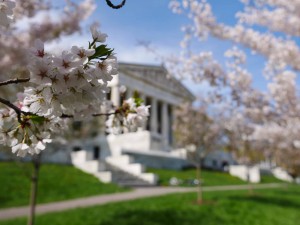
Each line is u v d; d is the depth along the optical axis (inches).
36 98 62.2
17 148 74.3
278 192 945.5
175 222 442.3
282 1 371.6
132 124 100.1
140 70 2110.0
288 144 898.7
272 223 476.1
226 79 424.5
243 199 671.8
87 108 89.9
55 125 79.9
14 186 671.8
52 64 56.2
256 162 1011.3
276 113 445.7
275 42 395.9
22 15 251.9
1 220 429.4
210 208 542.3
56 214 470.0
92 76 58.7
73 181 823.7
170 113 2448.3
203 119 703.1
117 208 518.0
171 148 1923.0
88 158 1067.9
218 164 2123.5
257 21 398.9
